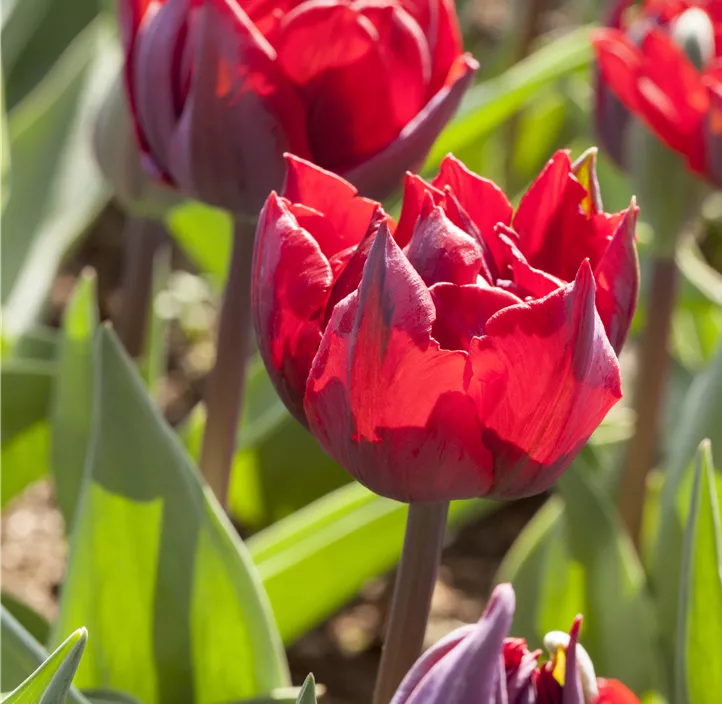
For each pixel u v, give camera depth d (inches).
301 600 33.5
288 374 26.2
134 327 37.6
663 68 32.1
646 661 32.1
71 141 43.6
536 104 57.7
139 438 29.3
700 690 29.7
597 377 25.4
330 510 32.9
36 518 46.7
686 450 32.4
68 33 53.8
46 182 42.9
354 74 28.6
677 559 32.6
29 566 43.8
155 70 29.1
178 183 29.5
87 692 29.1
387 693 27.4
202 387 53.5
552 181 26.5
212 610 29.7
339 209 26.7
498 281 25.9
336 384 25.5
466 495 25.9
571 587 32.5
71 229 42.6
